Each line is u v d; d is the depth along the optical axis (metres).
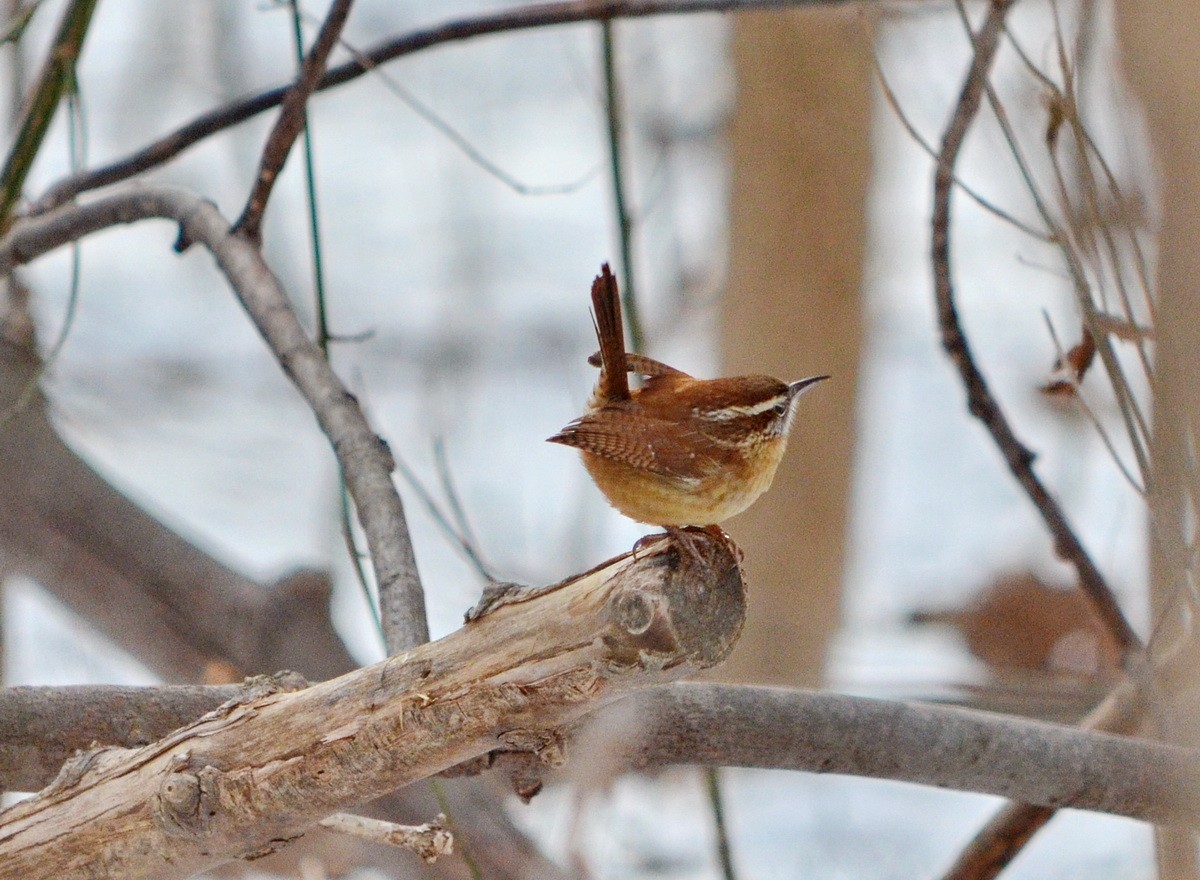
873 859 11.41
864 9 7.38
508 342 18.89
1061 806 6.46
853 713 6.24
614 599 4.50
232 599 11.01
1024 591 12.87
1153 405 5.54
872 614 14.45
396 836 5.37
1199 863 6.37
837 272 15.75
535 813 11.28
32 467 11.58
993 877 7.57
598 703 4.72
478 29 8.47
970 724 6.32
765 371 16.00
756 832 11.91
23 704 5.97
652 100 19.02
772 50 15.60
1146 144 5.51
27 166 7.77
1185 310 5.14
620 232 9.38
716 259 17.86
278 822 5.06
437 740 4.79
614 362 6.85
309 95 7.42
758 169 15.88
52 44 7.62
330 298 19.20
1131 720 7.55
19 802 5.34
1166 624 6.79
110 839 5.17
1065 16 7.42
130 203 8.20
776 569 15.37
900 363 19.64
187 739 5.11
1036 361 17.69
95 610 11.44
